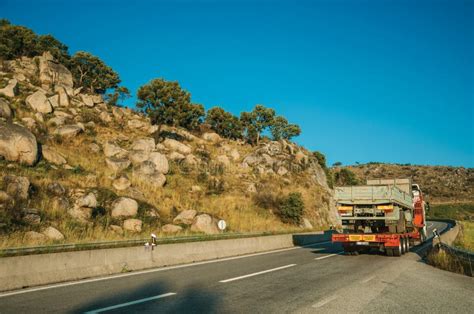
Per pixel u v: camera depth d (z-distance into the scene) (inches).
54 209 839.1
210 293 344.2
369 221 721.6
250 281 415.2
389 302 311.6
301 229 1424.7
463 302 317.7
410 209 835.4
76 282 406.6
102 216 920.9
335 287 378.9
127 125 1720.0
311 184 1978.3
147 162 1289.4
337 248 914.7
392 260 644.7
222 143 2032.5
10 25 2053.4
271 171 1854.1
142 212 1013.2
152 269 518.6
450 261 542.6
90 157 1242.0
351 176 2758.4
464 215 3339.1
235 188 1553.9
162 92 1684.3
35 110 1407.5
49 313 265.9
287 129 2511.1
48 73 1817.2
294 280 423.2
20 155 987.3
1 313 266.7
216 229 1076.5
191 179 1444.4
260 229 1252.5
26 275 383.6
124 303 299.9
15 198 803.4
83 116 1571.1
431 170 5236.2
